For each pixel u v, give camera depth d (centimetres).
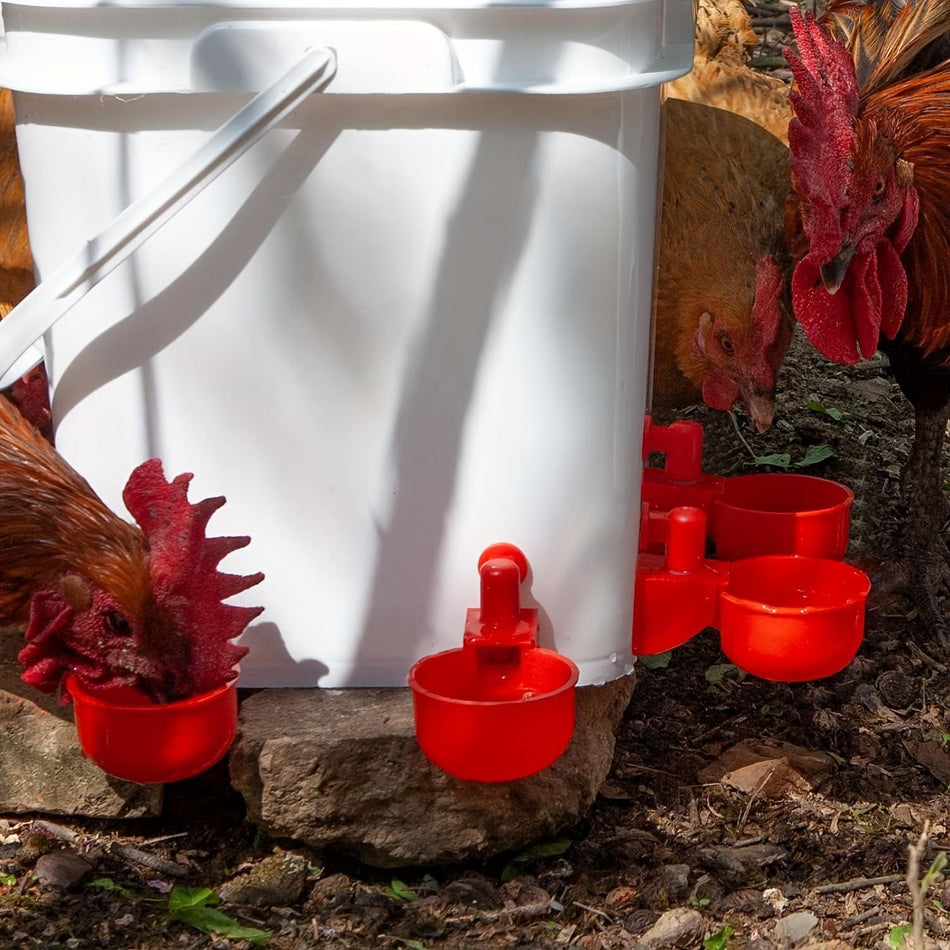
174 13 185
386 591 214
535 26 184
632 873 229
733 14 322
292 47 185
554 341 200
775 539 256
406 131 190
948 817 249
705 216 296
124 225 192
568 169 192
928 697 289
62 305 196
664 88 294
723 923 219
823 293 267
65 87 190
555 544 211
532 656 207
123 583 192
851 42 297
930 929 216
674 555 229
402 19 183
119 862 226
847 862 235
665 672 293
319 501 210
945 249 277
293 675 220
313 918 215
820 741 272
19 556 197
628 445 211
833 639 222
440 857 219
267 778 209
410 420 204
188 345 203
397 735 208
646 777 257
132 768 196
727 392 313
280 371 203
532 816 222
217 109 191
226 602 216
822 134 251
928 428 317
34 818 235
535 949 208
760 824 245
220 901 217
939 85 273
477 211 193
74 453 215
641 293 206
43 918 211
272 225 196
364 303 199
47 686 201
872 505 350
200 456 209
